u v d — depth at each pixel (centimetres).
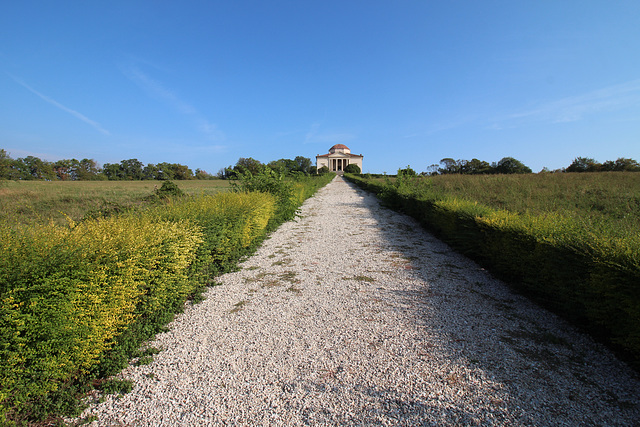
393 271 639
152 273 379
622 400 277
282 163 1322
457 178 2305
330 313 450
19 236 281
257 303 486
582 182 1650
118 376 313
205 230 539
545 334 390
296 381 305
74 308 270
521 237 511
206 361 338
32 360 247
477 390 290
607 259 347
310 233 1037
